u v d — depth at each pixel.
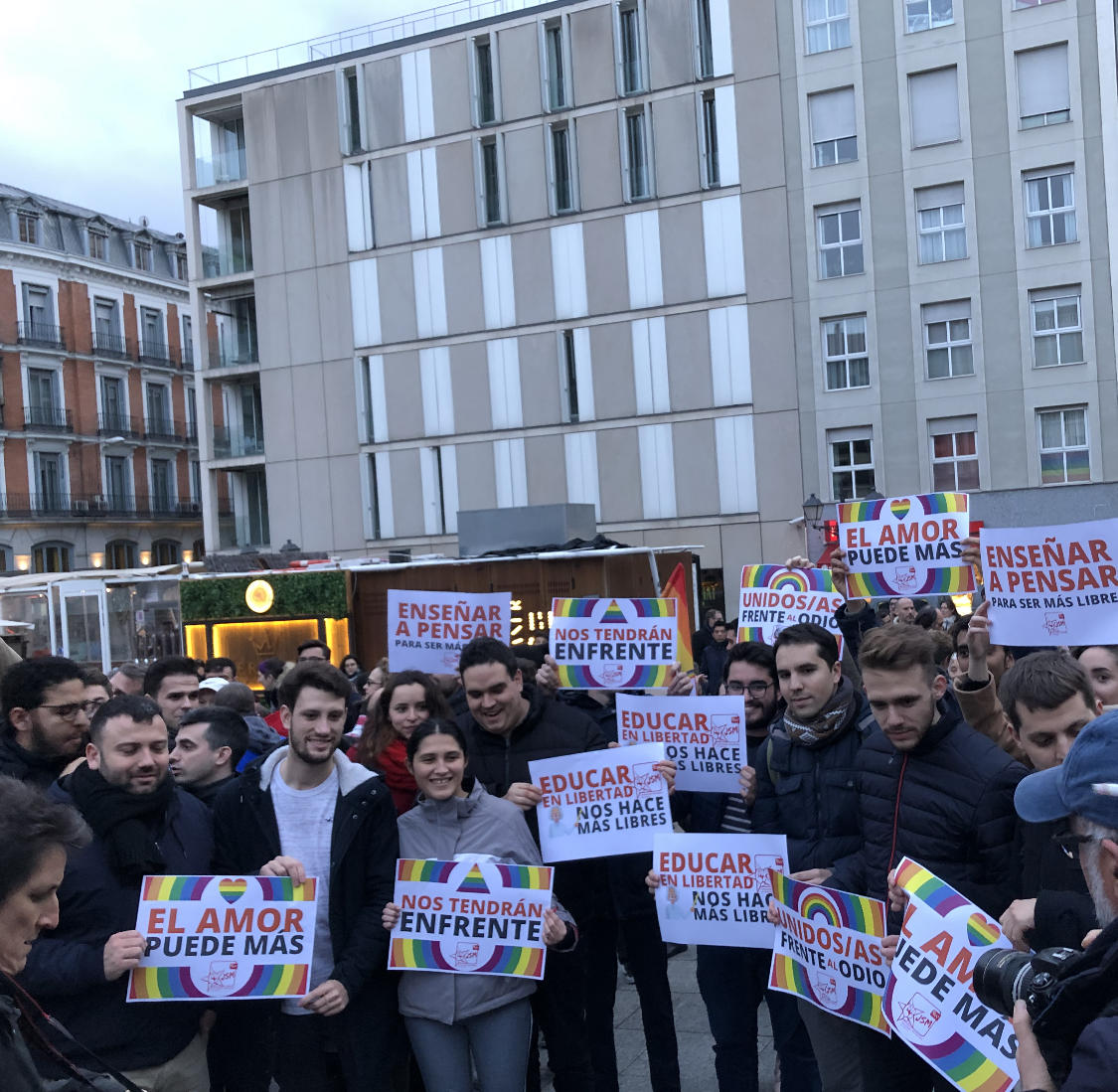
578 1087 4.69
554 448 33.19
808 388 30.64
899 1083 3.83
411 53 34.38
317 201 35.66
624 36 32.53
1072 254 28.23
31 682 4.50
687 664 9.37
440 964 4.27
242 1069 4.39
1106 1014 1.87
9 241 48.78
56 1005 3.79
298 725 4.24
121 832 3.91
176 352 56.66
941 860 3.66
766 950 4.88
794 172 30.62
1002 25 28.66
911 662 3.65
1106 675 4.43
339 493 35.72
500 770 5.07
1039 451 28.72
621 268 32.38
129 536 53.91
